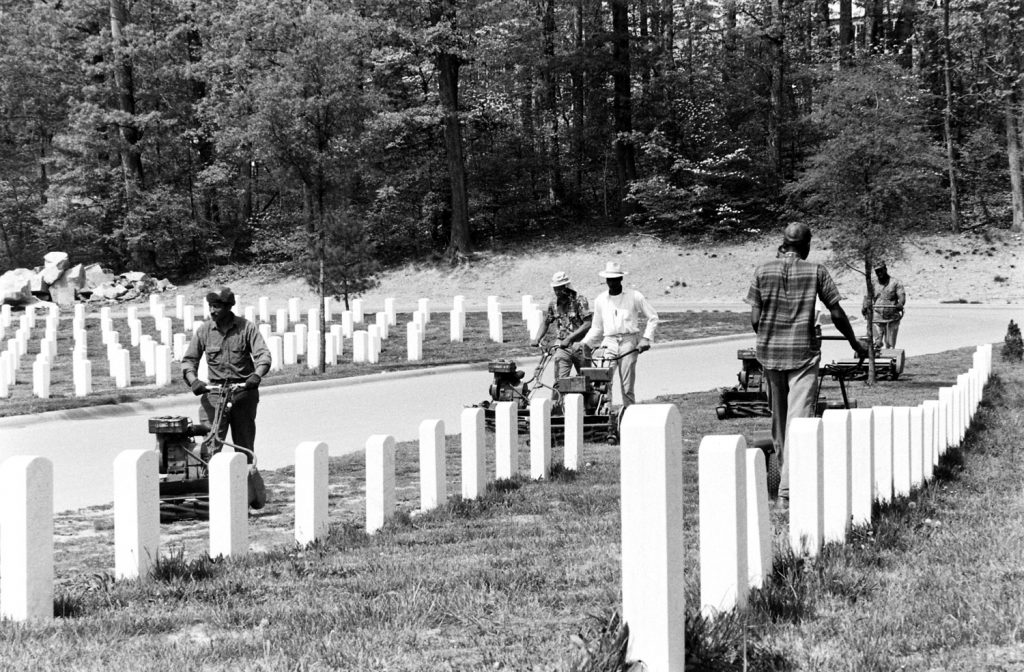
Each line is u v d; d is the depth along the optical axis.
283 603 5.95
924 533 7.32
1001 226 50.72
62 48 59.47
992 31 53.75
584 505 9.12
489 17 54.12
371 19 50.50
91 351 31.27
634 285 51.09
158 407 20.31
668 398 18.61
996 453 11.78
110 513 10.29
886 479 8.22
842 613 5.23
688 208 55.53
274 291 54.66
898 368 21.59
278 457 14.02
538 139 64.81
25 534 5.78
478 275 54.56
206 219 62.00
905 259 20.45
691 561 6.55
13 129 63.06
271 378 23.23
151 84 59.28
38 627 5.59
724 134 58.53
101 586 6.54
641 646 4.23
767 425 14.88
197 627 5.64
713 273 51.06
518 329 34.94
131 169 57.50
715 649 4.48
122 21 57.06
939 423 10.76
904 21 59.78
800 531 6.30
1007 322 34.88
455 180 56.06
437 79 59.50
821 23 59.81
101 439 16.14
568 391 14.19
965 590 5.60
